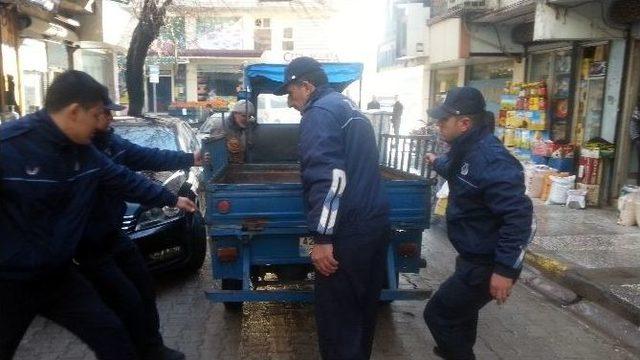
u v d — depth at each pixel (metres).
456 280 3.09
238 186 4.05
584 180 8.91
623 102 8.38
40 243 2.47
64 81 2.47
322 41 25.89
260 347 4.27
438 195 7.86
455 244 3.10
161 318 4.80
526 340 4.46
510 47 11.39
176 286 5.61
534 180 9.52
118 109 2.81
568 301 5.32
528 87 10.66
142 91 12.73
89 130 2.54
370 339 3.27
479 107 3.00
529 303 5.33
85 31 13.98
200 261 5.83
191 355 4.12
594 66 9.06
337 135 2.93
